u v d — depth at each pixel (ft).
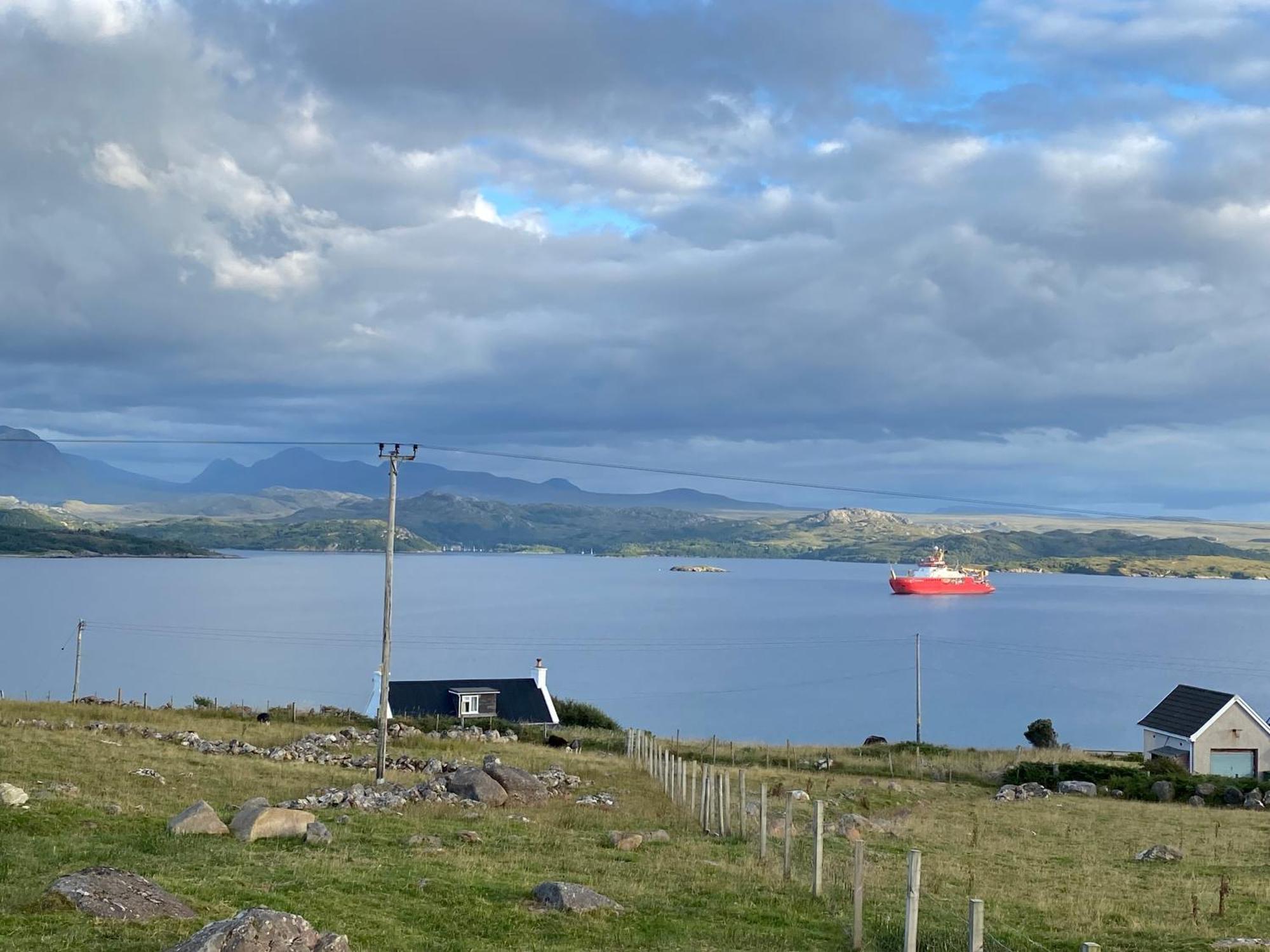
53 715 177.37
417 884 71.51
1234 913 81.30
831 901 78.13
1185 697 260.83
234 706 243.81
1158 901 86.53
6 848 72.33
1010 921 76.38
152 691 552.00
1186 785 184.44
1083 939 71.10
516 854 86.33
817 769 205.26
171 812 94.79
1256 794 175.22
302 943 48.42
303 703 513.04
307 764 150.10
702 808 113.29
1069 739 505.66
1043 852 113.09
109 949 50.98
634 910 71.15
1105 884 93.71
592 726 302.86
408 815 103.04
